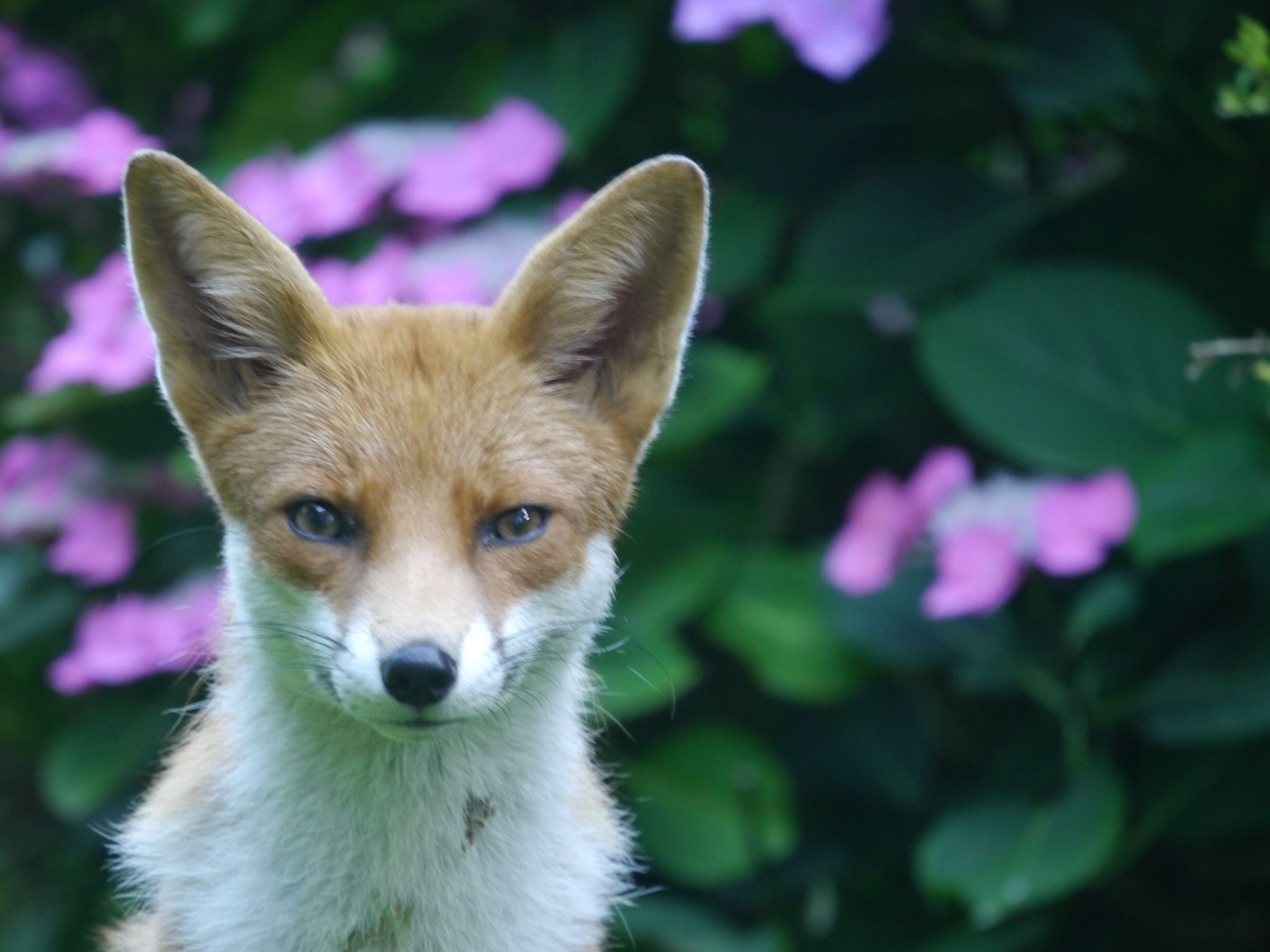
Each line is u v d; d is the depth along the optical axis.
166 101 11.58
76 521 9.26
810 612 8.90
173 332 5.89
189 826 6.04
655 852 8.59
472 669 5.19
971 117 10.11
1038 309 8.47
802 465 10.31
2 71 10.98
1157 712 7.97
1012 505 8.32
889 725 9.08
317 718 5.68
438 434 5.57
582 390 6.12
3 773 10.91
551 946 5.96
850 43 8.67
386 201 9.67
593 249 5.93
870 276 9.23
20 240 11.13
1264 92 6.79
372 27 11.22
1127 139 9.66
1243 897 8.92
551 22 10.37
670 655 8.52
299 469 5.54
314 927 5.74
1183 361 8.25
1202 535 7.34
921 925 8.45
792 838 8.69
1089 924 8.84
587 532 5.84
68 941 9.59
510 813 5.86
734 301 10.35
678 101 10.85
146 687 9.20
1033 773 8.21
